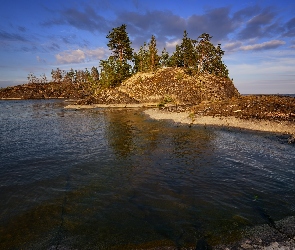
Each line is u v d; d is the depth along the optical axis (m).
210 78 72.94
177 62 87.94
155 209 8.73
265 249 6.30
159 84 70.12
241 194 9.96
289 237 6.80
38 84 143.00
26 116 40.41
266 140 19.80
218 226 7.52
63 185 11.04
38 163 14.33
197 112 33.75
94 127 27.64
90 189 10.57
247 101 33.12
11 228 7.61
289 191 10.16
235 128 25.27
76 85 143.88
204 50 77.00
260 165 13.70
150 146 18.33
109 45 79.75
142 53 88.50
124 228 7.50
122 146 18.42
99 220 8.00
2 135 23.12
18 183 11.30
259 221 7.78
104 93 69.88
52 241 6.89
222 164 13.97
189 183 11.23
